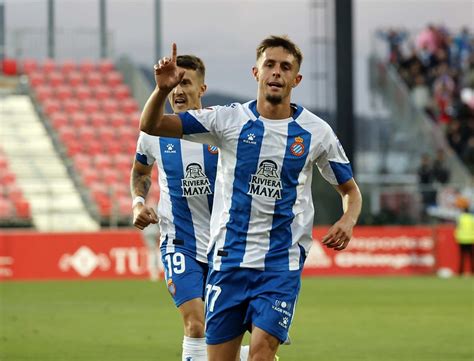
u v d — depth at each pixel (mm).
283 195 20797
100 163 93188
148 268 79750
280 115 20844
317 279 79625
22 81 102750
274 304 20516
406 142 100312
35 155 93125
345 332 43000
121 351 36406
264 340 20375
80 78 103875
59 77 103438
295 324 46344
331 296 62625
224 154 21031
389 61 108688
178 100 26844
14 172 89750
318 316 50188
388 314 51188
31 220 84750
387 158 99562
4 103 100250
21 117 98562
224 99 97188
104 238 79625
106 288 69125
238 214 20844
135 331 43094
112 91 103438
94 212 87188
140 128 20203
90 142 96000
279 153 20703
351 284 73812
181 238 26328
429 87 108938
